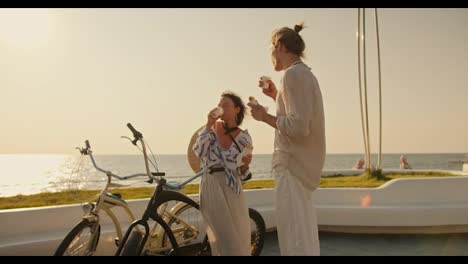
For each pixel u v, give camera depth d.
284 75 2.58
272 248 4.71
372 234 5.12
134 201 4.40
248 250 3.16
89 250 3.15
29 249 3.50
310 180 2.60
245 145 3.21
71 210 4.11
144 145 3.19
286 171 2.60
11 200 4.77
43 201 4.71
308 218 2.55
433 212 4.88
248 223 3.21
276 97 2.81
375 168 9.27
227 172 3.10
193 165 3.74
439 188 5.41
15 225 3.74
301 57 2.77
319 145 2.61
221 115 3.16
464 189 5.46
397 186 5.35
